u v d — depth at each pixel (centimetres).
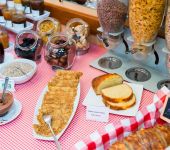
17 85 121
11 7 163
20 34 142
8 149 91
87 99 110
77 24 147
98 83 113
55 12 162
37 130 95
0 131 98
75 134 96
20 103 110
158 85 119
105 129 89
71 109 104
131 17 108
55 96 110
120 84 115
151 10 103
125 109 105
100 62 137
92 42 154
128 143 84
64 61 128
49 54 130
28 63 132
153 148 84
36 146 92
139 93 113
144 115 95
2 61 135
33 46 138
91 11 148
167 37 104
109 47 130
